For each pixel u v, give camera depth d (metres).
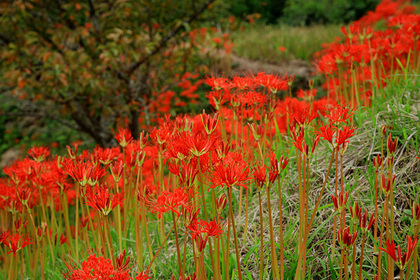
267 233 2.01
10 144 7.95
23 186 2.35
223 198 1.40
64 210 2.13
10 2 5.11
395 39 2.74
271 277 1.76
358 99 2.59
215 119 1.49
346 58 2.57
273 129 2.96
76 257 2.11
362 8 13.23
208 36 5.82
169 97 6.45
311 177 2.25
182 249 2.03
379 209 1.88
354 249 1.32
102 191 1.37
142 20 5.73
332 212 1.94
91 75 4.70
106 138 6.06
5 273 2.12
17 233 2.04
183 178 1.34
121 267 1.34
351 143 2.31
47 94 5.06
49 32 4.99
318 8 13.91
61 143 7.16
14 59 4.77
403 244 1.69
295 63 9.08
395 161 2.08
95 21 5.40
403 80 2.80
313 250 1.85
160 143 1.83
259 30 12.45
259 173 1.37
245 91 2.09
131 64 5.63
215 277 1.46
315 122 2.52
